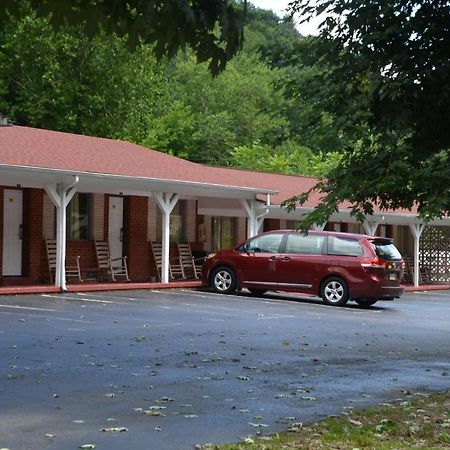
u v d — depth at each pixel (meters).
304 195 10.41
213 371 11.38
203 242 31.17
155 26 4.18
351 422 8.39
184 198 30.30
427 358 13.54
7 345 13.00
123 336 14.65
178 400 9.30
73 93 39.38
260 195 28.19
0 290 20.91
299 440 7.53
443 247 37.06
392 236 38.44
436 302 26.95
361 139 9.33
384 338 16.19
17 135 25.20
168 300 21.80
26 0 4.23
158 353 12.85
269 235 24.47
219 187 26.02
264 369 11.73
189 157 55.03
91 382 10.21
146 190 25.06
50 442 7.29
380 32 8.26
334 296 23.28
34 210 25.09
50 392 9.48
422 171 9.15
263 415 8.70
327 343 15.02
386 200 9.84
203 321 17.62
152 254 28.89
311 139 9.59
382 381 11.16
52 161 22.92
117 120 40.88
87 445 7.16
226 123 55.56
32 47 38.38
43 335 14.29
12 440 7.33
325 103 9.10
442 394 10.24
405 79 8.22
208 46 4.27
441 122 8.65
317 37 8.98
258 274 24.19
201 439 7.54
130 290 24.03
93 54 39.38
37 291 21.73
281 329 16.91
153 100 44.19
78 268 25.73
